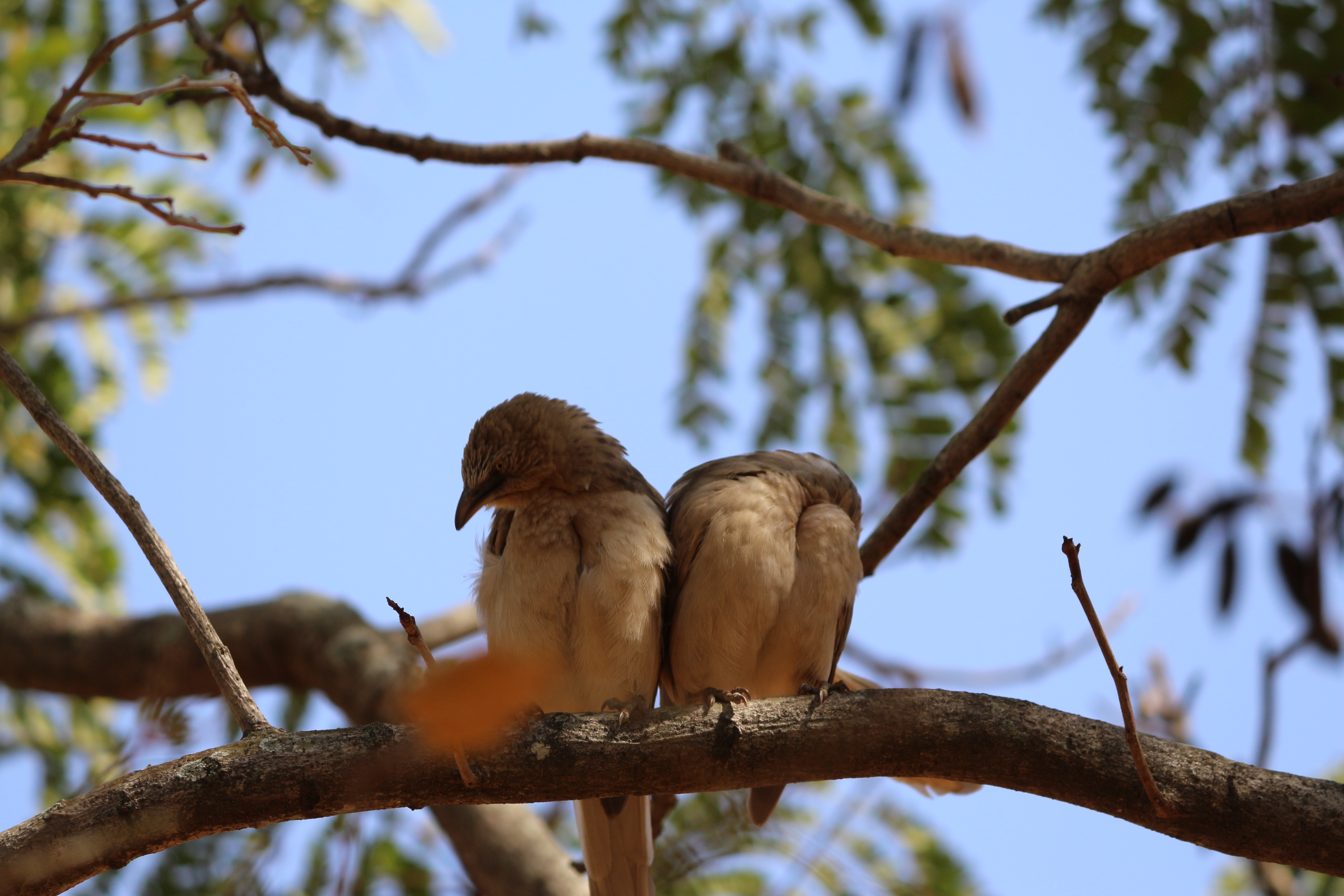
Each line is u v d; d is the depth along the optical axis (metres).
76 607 13.04
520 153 8.76
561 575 7.83
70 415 12.41
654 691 7.99
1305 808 5.46
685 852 10.09
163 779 5.37
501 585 7.97
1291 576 6.57
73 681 12.60
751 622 7.86
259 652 12.62
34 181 5.53
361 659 12.27
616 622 7.66
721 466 8.53
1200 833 5.56
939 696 5.94
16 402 12.20
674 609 8.08
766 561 7.84
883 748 5.85
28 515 12.53
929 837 10.23
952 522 11.88
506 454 8.35
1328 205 7.03
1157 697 9.75
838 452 12.66
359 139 8.73
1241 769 5.61
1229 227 7.27
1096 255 7.76
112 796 5.32
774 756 5.88
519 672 2.79
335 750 5.52
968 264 8.41
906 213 12.86
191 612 5.64
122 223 12.68
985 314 12.52
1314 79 9.54
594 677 7.80
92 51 11.38
